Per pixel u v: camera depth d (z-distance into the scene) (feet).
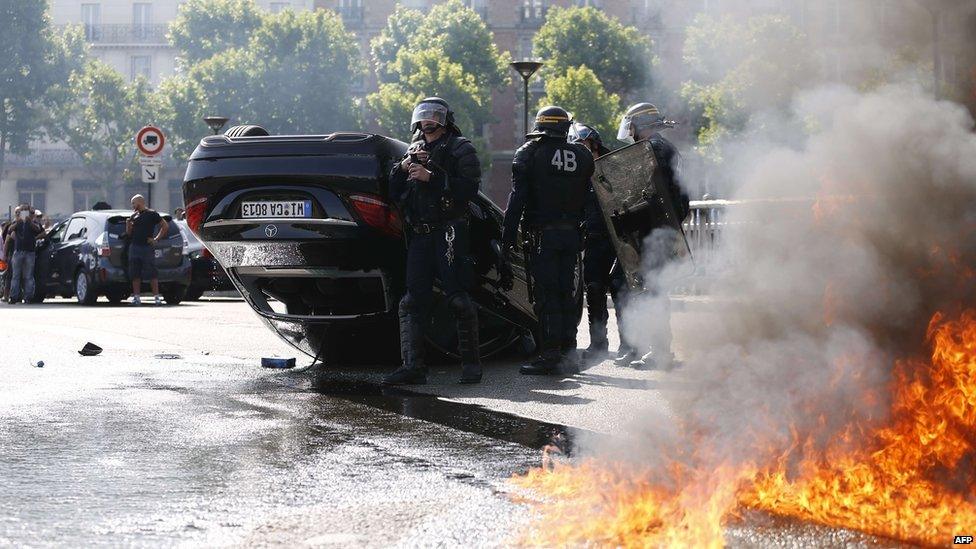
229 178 24.29
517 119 216.33
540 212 24.34
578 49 167.53
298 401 20.24
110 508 11.72
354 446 15.44
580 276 28.22
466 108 178.60
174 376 24.36
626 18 161.68
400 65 181.27
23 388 22.11
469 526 10.75
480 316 26.43
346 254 23.93
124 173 209.15
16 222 66.54
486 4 217.77
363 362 27.25
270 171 24.00
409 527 10.78
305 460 14.39
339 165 23.71
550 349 24.59
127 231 62.23
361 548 10.06
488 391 21.72
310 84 185.26
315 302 26.20
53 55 213.87
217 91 183.83
